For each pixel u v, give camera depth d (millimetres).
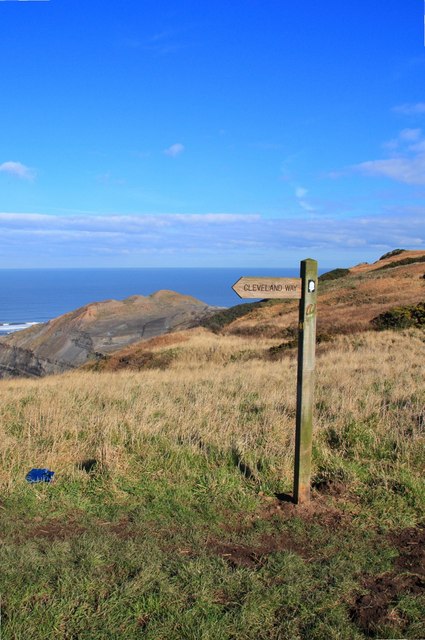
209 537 4273
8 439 6207
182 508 4727
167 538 4199
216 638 3021
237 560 3885
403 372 11227
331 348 20891
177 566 3668
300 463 4828
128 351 31594
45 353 40219
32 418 7348
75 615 3145
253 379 12641
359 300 35000
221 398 9281
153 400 8969
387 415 6953
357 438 6152
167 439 6277
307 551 4062
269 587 3477
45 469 5441
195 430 6680
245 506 4805
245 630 3086
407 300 31000
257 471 5414
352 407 7328
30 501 4832
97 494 5012
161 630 3055
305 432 4809
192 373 16766
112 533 4254
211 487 5109
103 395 9992
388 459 5719
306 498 4887
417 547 4113
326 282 46875
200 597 3332
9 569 3545
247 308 40656
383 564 3836
